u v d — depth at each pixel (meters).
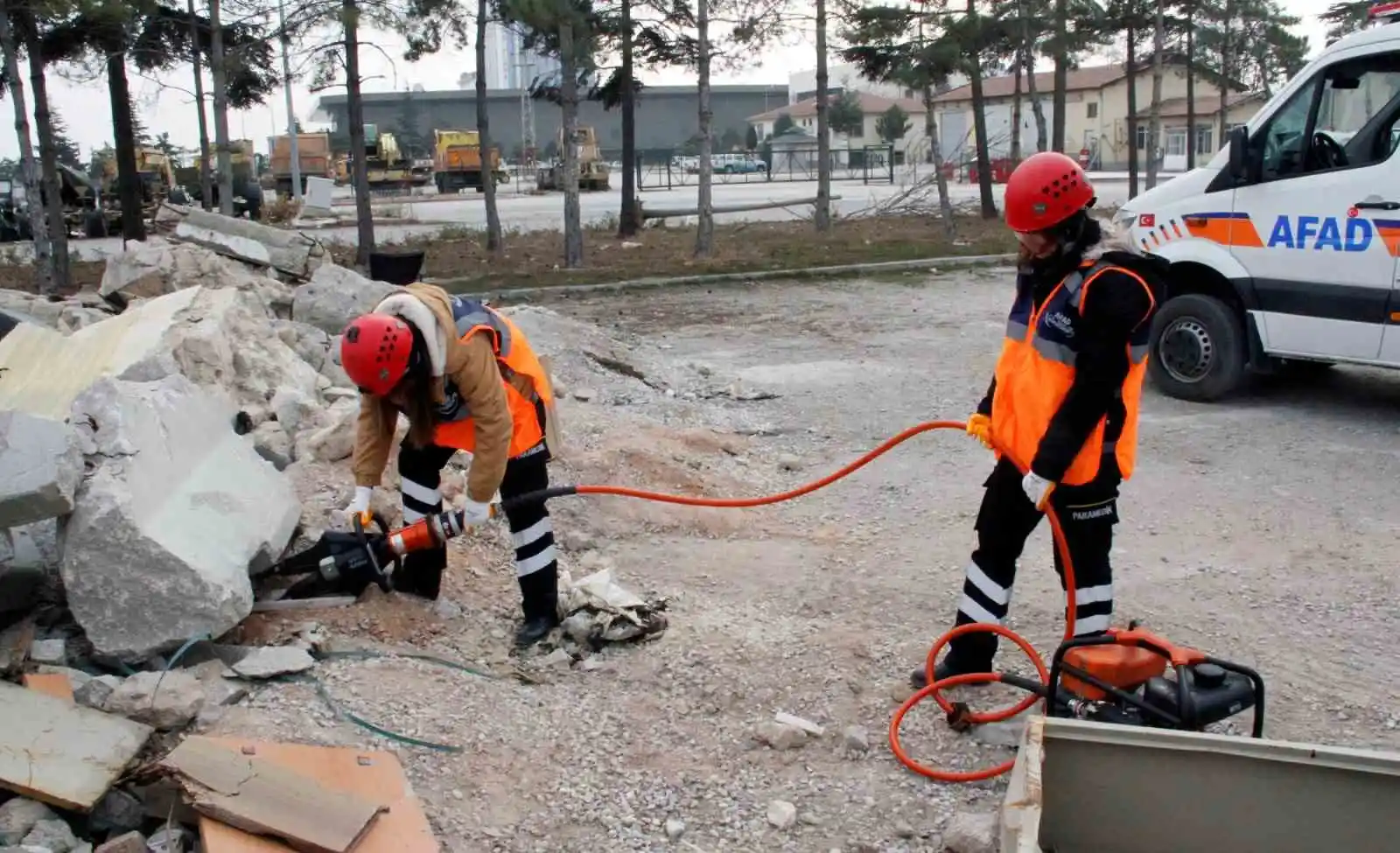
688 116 106.81
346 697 4.29
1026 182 4.00
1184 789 3.13
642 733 4.34
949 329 13.75
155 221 15.32
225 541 4.60
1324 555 6.24
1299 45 36.34
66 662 4.29
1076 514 4.26
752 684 4.71
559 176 51.81
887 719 4.47
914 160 55.72
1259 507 7.02
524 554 5.04
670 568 6.02
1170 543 6.45
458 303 4.75
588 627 5.06
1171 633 5.28
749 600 5.62
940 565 6.06
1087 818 3.20
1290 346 9.21
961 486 7.48
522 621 5.27
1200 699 3.71
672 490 7.11
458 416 4.83
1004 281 18.33
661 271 19.66
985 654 4.57
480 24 22.09
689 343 13.32
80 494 4.20
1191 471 7.82
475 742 4.13
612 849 3.66
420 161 68.75
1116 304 3.93
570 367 10.31
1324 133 8.92
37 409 5.75
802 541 6.50
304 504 5.91
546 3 19.28
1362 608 5.55
